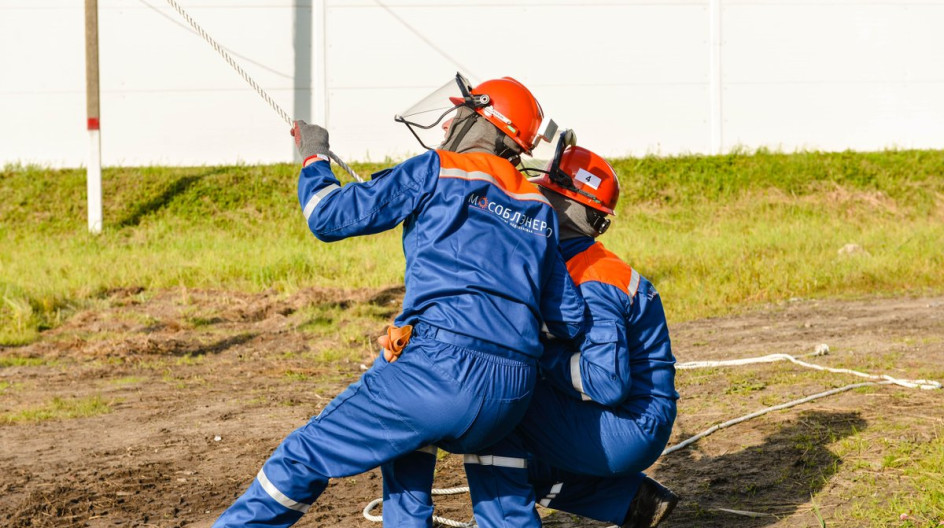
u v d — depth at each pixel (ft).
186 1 104.58
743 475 26.04
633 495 20.51
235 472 29.01
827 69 113.91
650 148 111.75
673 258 71.82
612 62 110.63
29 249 81.20
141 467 29.53
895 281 64.34
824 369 38.24
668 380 20.01
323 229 18.02
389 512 18.62
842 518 22.26
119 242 85.46
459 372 17.02
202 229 89.92
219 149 105.81
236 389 41.14
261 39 105.60
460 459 29.78
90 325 56.29
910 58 114.83
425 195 17.90
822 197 100.17
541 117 20.04
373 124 107.65
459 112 19.69
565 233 20.17
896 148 115.03
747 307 57.82
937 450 26.25
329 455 17.63
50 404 38.58
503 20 108.68
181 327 55.57
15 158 104.06
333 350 49.44
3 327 54.54
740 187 102.12
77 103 104.22
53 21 103.35
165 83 104.94
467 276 17.43
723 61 112.16
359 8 106.63
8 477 28.76
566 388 19.11
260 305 60.75
